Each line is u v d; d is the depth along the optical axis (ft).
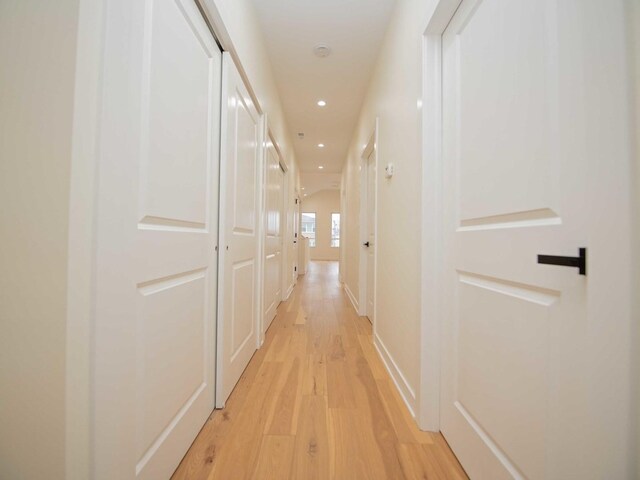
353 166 14.32
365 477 3.44
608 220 1.88
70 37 2.14
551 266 2.31
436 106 4.34
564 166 2.20
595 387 1.94
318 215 40.91
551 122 2.32
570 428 2.12
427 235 4.30
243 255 6.05
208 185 4.38
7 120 2.13
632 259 1.76
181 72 3.51
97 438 2.23
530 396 2.51
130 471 2.60
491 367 3.08
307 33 7.77
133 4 2.58
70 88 2.13
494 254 3.04
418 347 4.42
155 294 3.00
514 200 2.76
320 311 12.01
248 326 6.63
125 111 2.48
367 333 9.12
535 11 2.50
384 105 7.59
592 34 1.99
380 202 7.78
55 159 2.13
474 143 3.48
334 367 6.55
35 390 2.15
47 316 2.14
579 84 2.08
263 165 7.87
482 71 3.33
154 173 2.93
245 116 6.11
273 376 6.06
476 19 3.46
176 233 3.41
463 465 3.58
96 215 2.21
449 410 4.00
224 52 4.84
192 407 3.93
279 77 9.87
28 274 2.14
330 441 4.05
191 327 3.89
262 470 3.52
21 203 2.13
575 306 2.10
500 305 2.95
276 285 11.53
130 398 2.60
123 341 2.49
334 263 37.09
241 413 4.69
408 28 5.35
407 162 5.30
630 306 1.77
